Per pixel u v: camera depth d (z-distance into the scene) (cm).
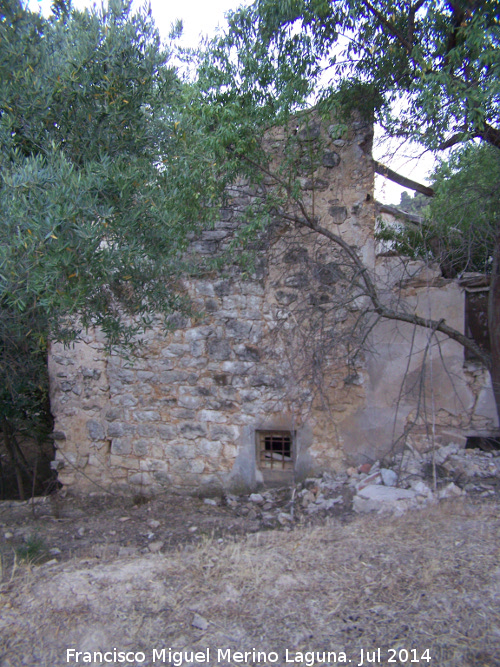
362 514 476
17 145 362
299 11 494
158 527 531
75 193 305
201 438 622
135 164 369
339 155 585
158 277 416
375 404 584
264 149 575
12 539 500
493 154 506
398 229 593
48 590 340
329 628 287
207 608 311
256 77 521
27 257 296
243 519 536
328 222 587
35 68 367
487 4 438
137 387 635
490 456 534
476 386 559
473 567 333
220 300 609
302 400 557
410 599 305
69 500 636
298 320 556
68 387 650
